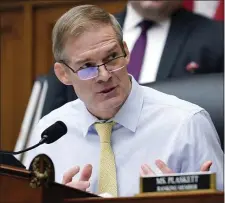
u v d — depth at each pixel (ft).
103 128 17.01
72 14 16.43
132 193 16.44
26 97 32.35
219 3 27.86
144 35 24.04
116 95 16.39
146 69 23.50
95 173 17.03
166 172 14.37
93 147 17.37
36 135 18.54
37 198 11.98
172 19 24.20
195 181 11.96
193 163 16.60
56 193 12.03
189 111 17.17
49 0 31.83
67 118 17.95
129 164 16.74
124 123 16.96
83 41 16.12
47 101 22.66
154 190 12.01
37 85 24.21
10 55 32.73
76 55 16.21
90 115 17.28
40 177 11.96
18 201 12.10
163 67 23.43
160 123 17.02
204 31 23.98
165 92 19.19
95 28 16.15
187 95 19.03
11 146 32.37
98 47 16.02
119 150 16.87
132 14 24.36
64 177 15.11
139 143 16.87
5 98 32.65
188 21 24.21
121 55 16.29
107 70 16.14
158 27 24.11
